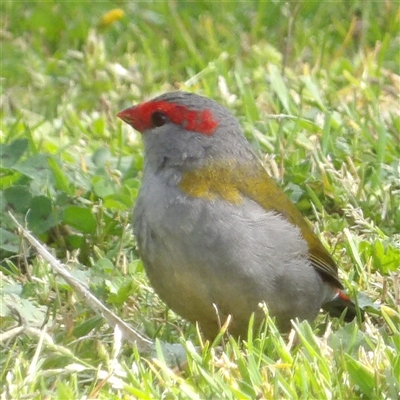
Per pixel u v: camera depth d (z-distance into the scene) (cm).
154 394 774
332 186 1152
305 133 1289
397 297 973
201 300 872
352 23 1549
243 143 928
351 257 1053
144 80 1495
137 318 977
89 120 1398
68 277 900
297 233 906
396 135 1283
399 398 775
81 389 821
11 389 772
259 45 1564
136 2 1725
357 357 837
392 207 1134
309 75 1420
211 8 1711
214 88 1425
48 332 888
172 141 913
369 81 1428
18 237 1087
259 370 808
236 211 874
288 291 890
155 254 876
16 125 1308
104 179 1158
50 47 1692
